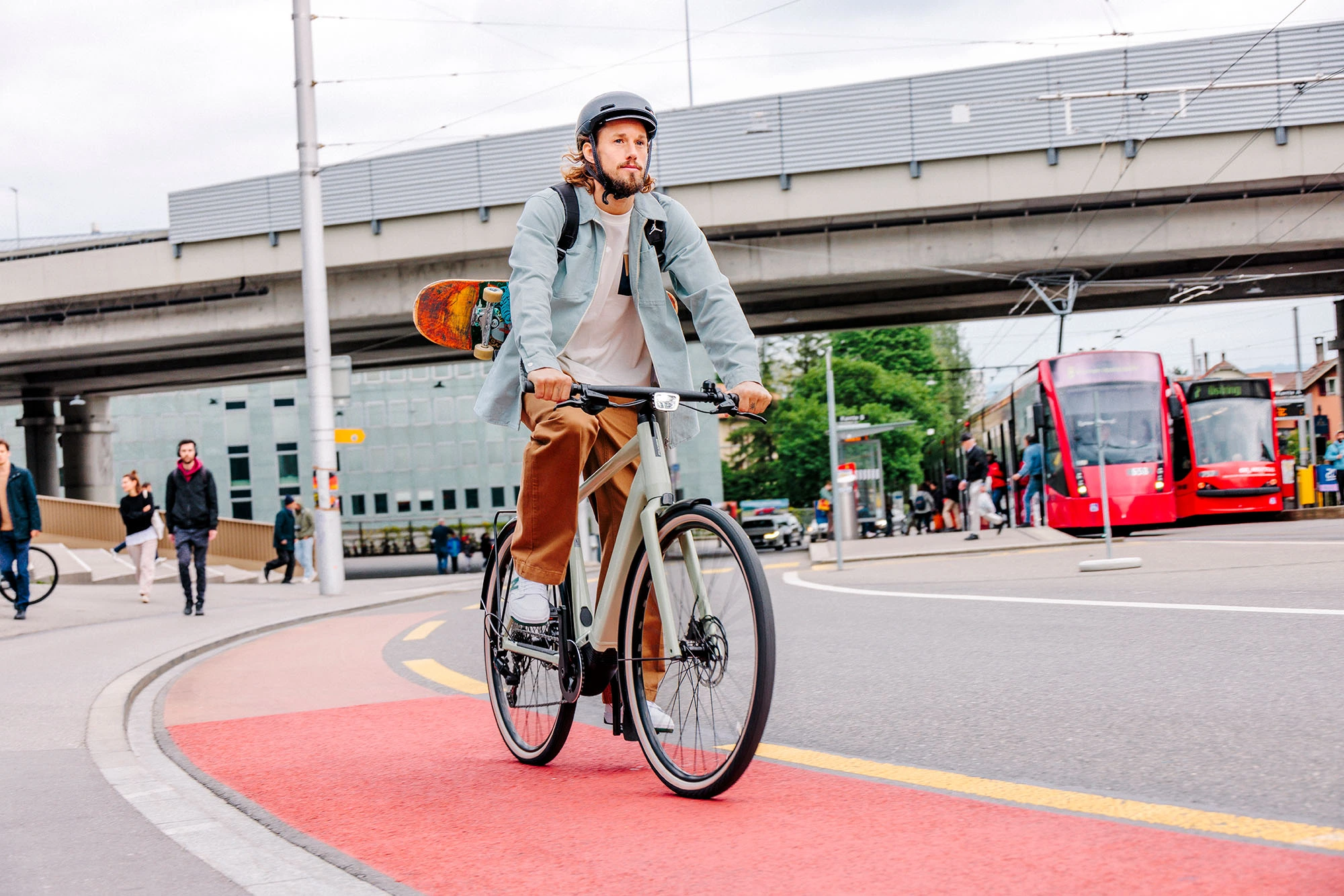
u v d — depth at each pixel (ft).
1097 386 68.85
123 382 141.18
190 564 41.70
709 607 11.06
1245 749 12.77
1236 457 81.00
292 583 71.67
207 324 100.17
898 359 204.23
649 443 11.85
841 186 82.84
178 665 26.86
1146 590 30.32
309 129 56.08
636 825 10.58
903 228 85.46
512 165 88.38
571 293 12.14
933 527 110.83
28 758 15.06
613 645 12.29
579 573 12.95
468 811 11.51
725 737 10.90
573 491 12.49
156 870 9.83
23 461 262.88
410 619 37.47
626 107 11.86
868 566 54.29
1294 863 8.53
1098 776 12.02
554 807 11.48
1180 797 11.03
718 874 8.98
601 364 12.66
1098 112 78.38
